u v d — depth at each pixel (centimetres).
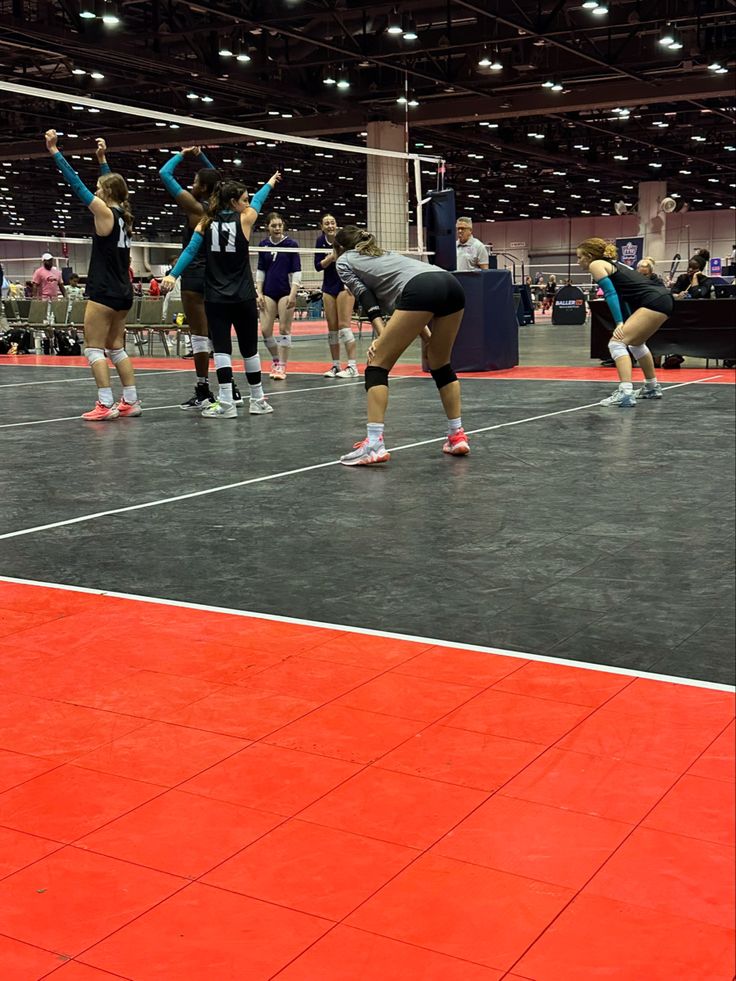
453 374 626
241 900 175
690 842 189
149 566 396
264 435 727
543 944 160
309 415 834
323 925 167
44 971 157
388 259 593
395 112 2811
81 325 1631
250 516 478
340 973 155
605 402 865
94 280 792
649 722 244
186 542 432
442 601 348
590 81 2677
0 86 877
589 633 313
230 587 367
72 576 384
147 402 945
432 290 582
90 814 205
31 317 1695
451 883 178
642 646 301
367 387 602
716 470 578
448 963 156
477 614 333
